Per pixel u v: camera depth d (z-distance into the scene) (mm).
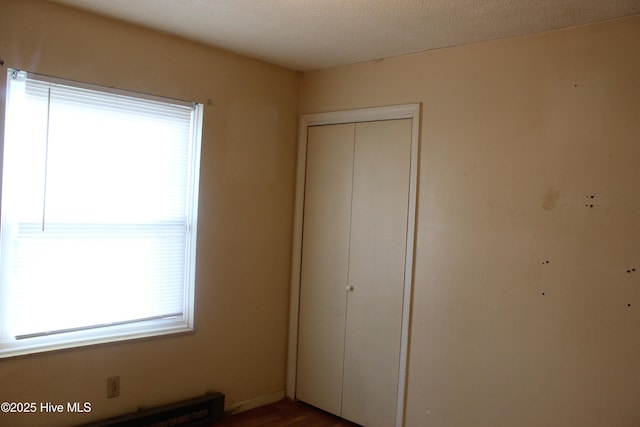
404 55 2992
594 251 2275
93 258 2674
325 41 2824
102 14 2559
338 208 3357
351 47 2908
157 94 2822
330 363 3385
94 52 2574
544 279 2424
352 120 3268
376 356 3125
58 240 2551
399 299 3018
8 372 2383
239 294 3295
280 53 3115
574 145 2340
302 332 3564
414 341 2910
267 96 3371
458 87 2748
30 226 2461
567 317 2352
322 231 3451
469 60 2707
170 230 2979
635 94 2176
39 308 2508
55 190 2531
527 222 2482
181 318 3064
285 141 3514
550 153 2412
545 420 2414
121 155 2742
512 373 2521
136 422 2748
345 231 3314
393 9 2295
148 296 2898
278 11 2404
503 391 2553
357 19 2449
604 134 2254
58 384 2533
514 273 2523
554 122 2404
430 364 2840
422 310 2879
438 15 2326
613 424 2217
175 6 2402
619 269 2205
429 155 2865
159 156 2896
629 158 2186
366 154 3201
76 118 2572
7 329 2422
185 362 3035
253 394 3424
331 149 3404
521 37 2520
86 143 2613
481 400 2633
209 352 3150
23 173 2434
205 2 2336
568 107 2361
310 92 3521
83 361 2613
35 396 2463
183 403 2971
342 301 3322
